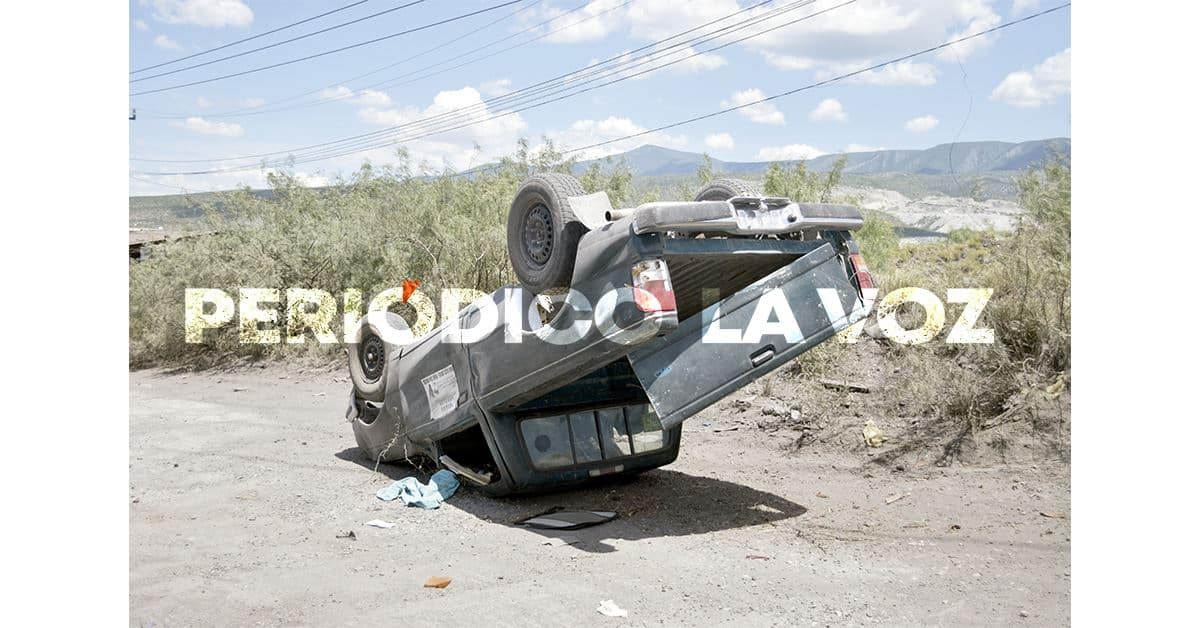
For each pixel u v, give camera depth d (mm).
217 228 21844
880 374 9938
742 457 8578
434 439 7695
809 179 16375
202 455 9352
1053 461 7277
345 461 8914
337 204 22312
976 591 5062
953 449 7844
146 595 5133
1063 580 5168
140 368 19047
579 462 7207
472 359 7082
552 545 6082
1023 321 9070
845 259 6598
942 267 11969
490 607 4883
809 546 5996
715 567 5566
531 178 6500
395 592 5152
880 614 4754
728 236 6242
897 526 6352
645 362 6035
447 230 16969
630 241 5742
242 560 5812
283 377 15820
